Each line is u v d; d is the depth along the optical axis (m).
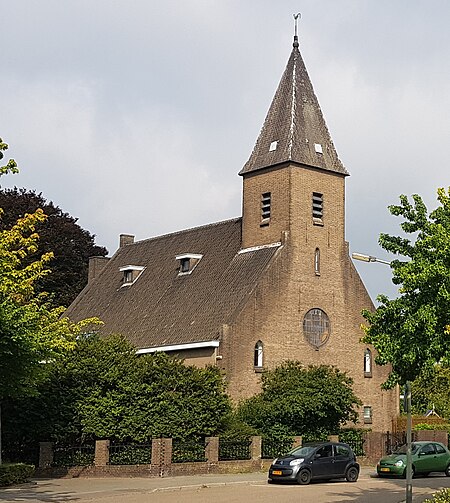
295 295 48.38
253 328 46.47
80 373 35.66
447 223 24.70
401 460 37.00
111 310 57.81
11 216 61.69
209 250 54.69
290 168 49.12
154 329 51.50
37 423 34.91
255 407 41.41
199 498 26.81
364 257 32.72
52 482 32.22
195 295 51.31
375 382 51.28
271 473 33.59
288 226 48.81
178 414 36.00
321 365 45.78
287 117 50.69
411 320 23.22
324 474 33.94
